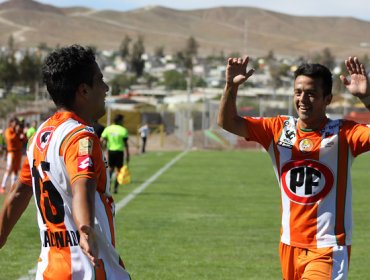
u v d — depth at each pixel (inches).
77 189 199.2
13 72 4904.0
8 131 967.6
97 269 211.0
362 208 834.8
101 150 210.4
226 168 1503.4
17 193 227.1
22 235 589.3
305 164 283.7
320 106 284.0
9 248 533.0
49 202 211.6
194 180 1191.6
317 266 276.7
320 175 282.0
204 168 1492.4
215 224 673.0
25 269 461.4
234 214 749.3
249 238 596.4
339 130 283.9
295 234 283.3
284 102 2839.6
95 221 211.0
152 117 3223.4
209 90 5438.0
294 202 283.9
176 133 3085.6
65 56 211.5
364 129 281.3
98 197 212.8
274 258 512.4
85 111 214.5
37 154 214.2
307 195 282.2
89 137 206.4
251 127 292.7
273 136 290.4
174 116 3255.4
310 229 281.4
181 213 751.1
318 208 281.3
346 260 280.5
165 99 4837.6
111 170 939.3
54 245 212.2
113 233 217.8
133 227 646.5
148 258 506.3
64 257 210.5
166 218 709.9
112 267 215.6
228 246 557.9
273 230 641.6
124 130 932.0
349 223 284.0
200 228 646.5
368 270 478.6
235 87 290.8
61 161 207.6
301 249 282.5
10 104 3068.4
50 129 212.5
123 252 527.8
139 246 552.1
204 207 808.3
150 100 4931.1
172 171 1398.9
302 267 282.0
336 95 3115.2
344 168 282.5
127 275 218.5
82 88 212.1
